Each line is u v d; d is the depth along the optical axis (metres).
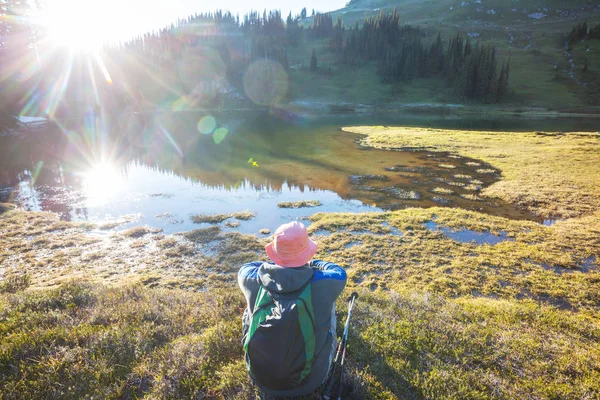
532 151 36.00
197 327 5.85
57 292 7.02
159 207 21.20
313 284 3.12
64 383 4.03
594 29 196.50
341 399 3.84
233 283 11.84
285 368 3.03
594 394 4.58
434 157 36.12
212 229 16.88
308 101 156.88
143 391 4.11
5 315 5.84
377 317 6.35
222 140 53.16
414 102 146.12
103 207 21.20
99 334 5.12
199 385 4.15
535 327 7.11
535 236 15.17
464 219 17.34
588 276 11.55
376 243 14.58
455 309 7.55
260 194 24.11
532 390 4.59
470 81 140.62
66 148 45.12
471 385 4.52
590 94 136.50
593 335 7.12
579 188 22.45
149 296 7.38
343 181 27.50
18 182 27.55
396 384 4.29
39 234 16.70
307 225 17.50
